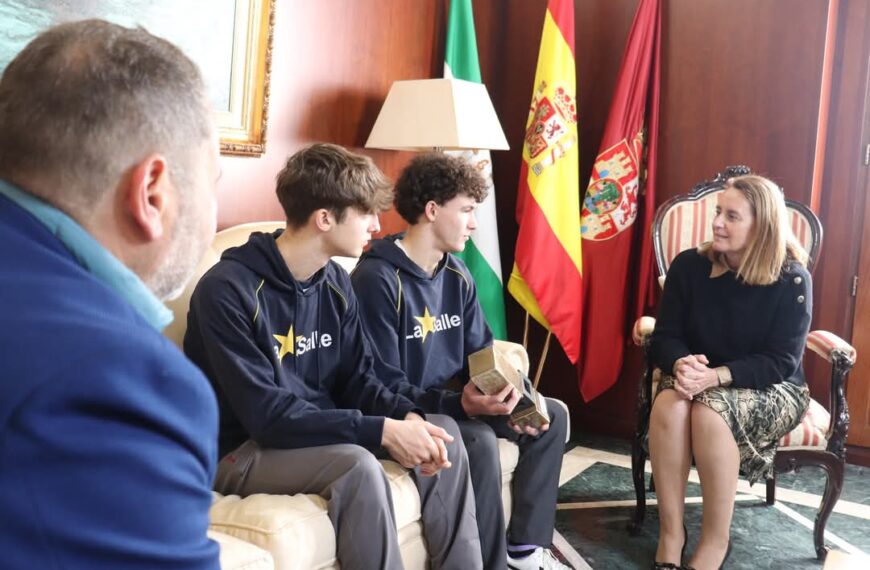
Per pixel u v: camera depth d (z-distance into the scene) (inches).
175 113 26.3
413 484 71.2
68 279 23.1
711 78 134.0
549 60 135.3
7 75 26.0
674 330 99.0
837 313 133.2
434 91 117.4
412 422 70.4
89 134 24.9
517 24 149.9
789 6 127.0
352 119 125.4
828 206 132.2
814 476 127.8
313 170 70.6
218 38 100.0
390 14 130.2
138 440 21.8
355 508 62.7
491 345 95.7
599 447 139.7
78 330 21.6
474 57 136.5
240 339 67.3
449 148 121.3
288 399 67.9
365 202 71.6
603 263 138.7
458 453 72.5
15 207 24.4
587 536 103.3
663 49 137.1
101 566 21.0
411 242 88.3
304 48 114.8
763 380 92.0
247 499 62.8
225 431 71.7
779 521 109.5
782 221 93.2
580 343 141.3
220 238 90.5
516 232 152.6
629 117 136.2
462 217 86.7
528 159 136.8
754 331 95.2
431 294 88.7
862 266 131.2
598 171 136.9
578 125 145.8
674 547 90.4
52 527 20.2
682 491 91.4
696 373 90.5
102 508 21.0
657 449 91.7
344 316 77.8
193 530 23.5
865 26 126.7
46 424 20.2
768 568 95.6
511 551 87.6
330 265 77.9
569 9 136.2
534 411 80.1
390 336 83.7
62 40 26.0
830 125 130.6
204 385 24.5
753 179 94.6
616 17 141.0
